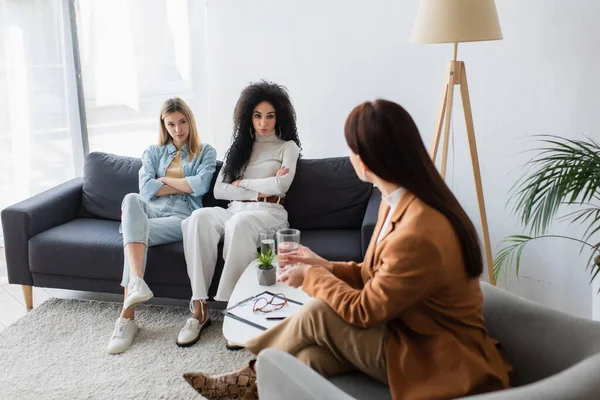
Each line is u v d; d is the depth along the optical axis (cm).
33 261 304
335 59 348
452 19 253
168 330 287
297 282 177
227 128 382
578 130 284
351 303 158
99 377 246
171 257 291
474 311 158
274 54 359
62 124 412
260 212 295
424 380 151
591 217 284
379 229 175
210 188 332
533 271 312
